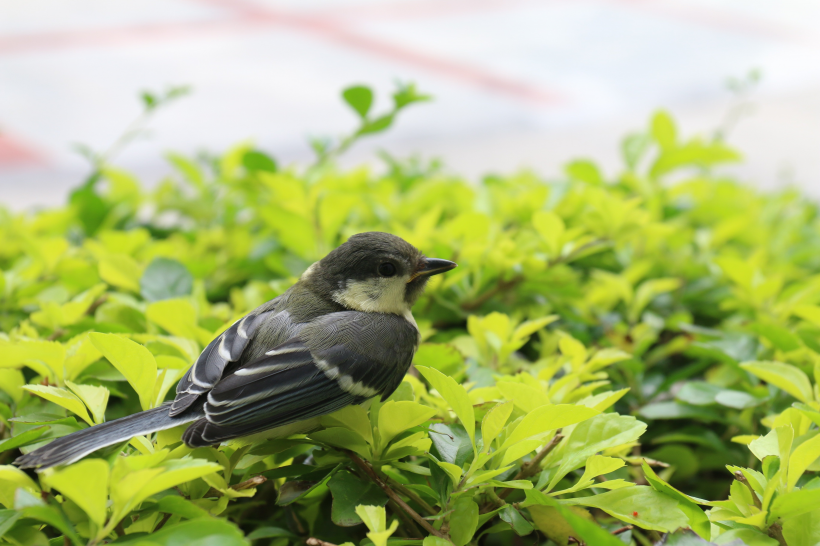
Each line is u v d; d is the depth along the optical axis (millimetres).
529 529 778
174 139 2281
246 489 786
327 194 887
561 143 2363
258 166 925
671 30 3701
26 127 2350
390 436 792
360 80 2877
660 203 940
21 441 789
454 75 2986
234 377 798
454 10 4023
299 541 795
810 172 2158
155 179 1968
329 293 833
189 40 3352
